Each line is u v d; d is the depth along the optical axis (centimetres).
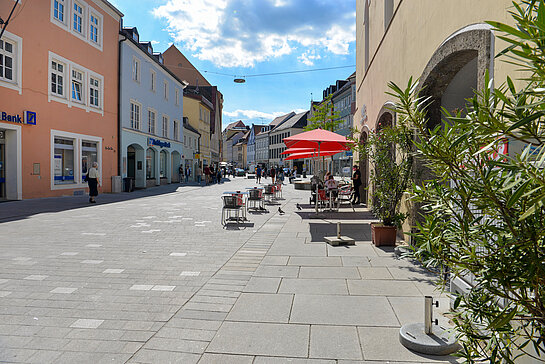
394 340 344
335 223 1054
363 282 514
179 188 2827
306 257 659
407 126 642
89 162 2067
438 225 190
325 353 322
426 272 557
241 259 653
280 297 459
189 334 361
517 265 158
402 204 796
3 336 359
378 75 1134
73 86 1919
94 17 2102
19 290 492
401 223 756
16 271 579
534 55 132
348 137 847
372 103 1273
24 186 1577
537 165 135
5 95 1466
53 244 775
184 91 5203
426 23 641
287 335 356
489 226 166
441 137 180
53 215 1207
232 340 347
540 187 132
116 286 509
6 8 1456
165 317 405
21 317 405
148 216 1219
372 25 1291
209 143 5334
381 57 1080
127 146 2472
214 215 1255
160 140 3169
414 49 718
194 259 656
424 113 208
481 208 168
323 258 649
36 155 1638
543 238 155
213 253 700
